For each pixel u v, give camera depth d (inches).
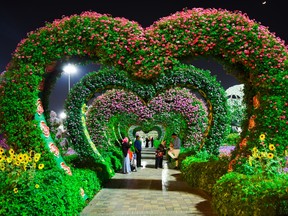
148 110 797.2
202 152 591.2
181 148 836.0
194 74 605.0
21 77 354.6
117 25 360.8
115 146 889.5
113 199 400.5
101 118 784.3
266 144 323.9
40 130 357.7
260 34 343.9
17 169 277.6
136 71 358.3
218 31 347.9
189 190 463.8
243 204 237.9
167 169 777.6
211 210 340.8
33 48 359.9
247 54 341.7
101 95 794.2
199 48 350.0
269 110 332.2
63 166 375.6
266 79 337.7
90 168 470.3
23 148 351.3
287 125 329.7
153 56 355.9
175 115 845.2
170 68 359.3
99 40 357.4
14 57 362.3
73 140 613.3
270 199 215.0
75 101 623.5
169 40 355.6
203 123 807.7
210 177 417.7
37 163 348.8
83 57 380.8
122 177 616.4
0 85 355.6
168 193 440.8
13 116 351.6
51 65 369.4
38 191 261.1
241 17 350.0
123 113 796.6
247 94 372.8
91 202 382.9
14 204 252.4
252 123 346.9
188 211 337.4
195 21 352.8
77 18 364.8
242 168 321.7
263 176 283.0
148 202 382.6
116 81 615.8
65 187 290.0
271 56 339.9
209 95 622.2
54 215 257.1
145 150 1711.4
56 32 362.6
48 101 401.4
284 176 271.9
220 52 350.3
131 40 356.5
